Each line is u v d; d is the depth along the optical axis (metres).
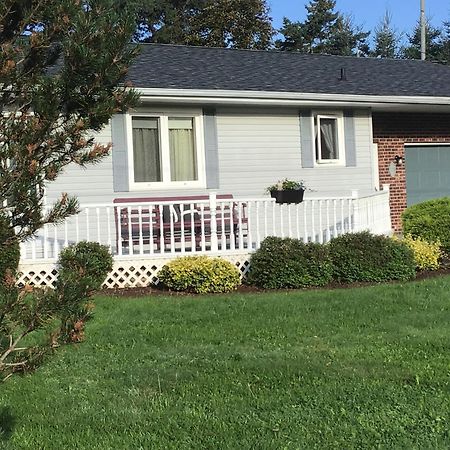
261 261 9.84
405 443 3.96
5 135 2.81
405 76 16.44
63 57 3.00
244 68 14.68
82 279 3.05
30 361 3.03
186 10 36.41
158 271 9.98
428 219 12.29
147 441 4.09
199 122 12.77
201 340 6.54
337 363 5.64
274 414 4.49
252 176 13.27
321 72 15.57
